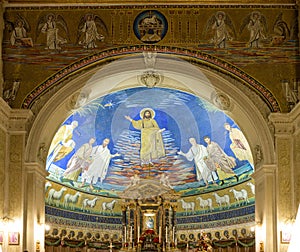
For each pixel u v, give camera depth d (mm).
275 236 15984
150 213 25203
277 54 16656
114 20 16844
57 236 22938
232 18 16828
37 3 16781
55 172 22516
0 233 15156
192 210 24875
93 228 24562
